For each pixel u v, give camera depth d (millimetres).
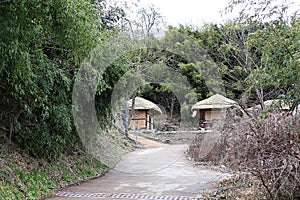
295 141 3613
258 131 3795
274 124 3752
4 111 5094
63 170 6340
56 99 5770
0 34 3213
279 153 3672
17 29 3250
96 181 6465
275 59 3717
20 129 5551
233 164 4059
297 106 3873
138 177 6945
